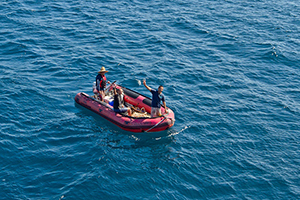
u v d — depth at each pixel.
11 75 19.86
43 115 16.69
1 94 17.97
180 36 26.94
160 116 15.82
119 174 13.30
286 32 28.33
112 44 24.89
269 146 15.40
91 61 22.30
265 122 17.09
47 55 22.62
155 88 19.66
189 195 12.54
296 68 22.83
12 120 16.09
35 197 12.02
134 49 24.42
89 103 17.16
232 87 20.28
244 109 18.12
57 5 31.27
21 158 13.83
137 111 17.09
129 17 29.91
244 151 15.00
